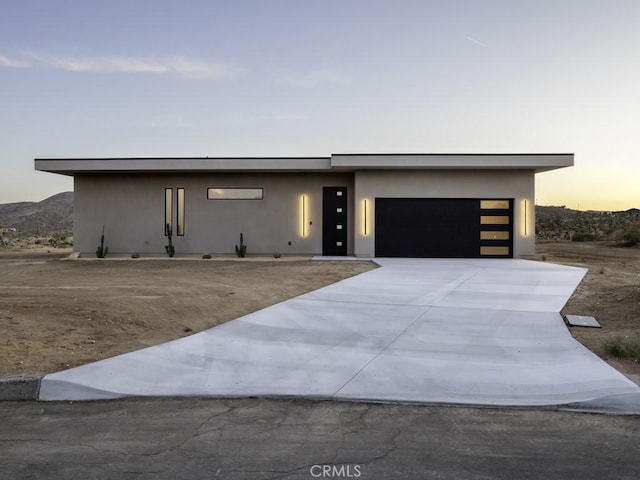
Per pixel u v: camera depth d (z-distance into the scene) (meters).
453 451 3.81
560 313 9.07
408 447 3.88
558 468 3.51
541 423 4.42
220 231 21.25
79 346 6.59
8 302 8.71
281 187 21.23
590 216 68.38
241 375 5.67
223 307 9.47
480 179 20.20
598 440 4.04
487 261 18.83
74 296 9.57
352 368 5.93
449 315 8.82
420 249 20.38
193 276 14.41
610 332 7.63
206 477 3.34
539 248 29.50
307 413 4.64
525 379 5.54
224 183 21.23
